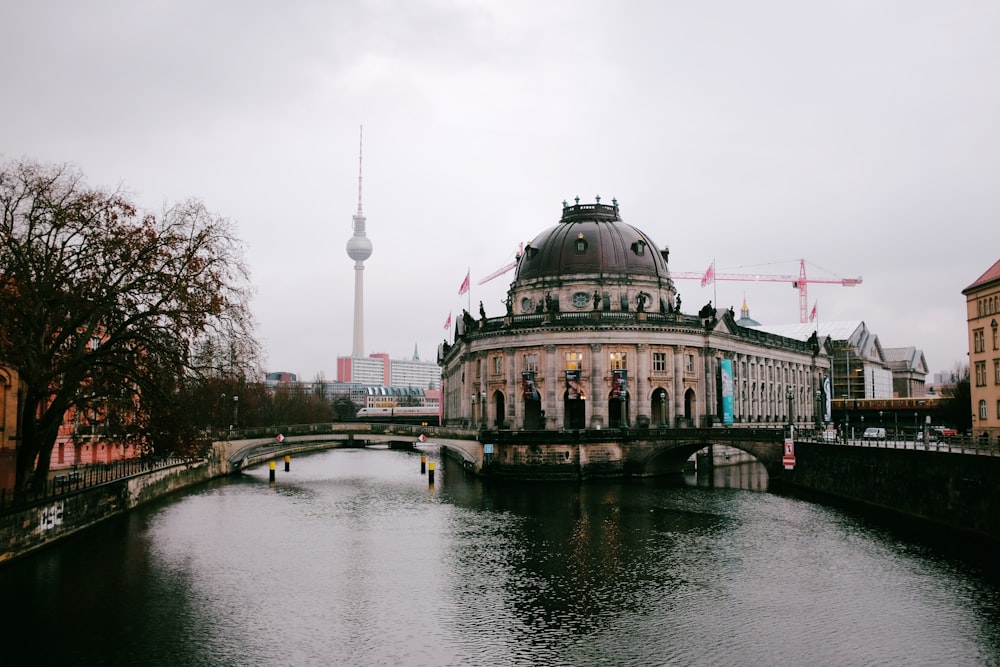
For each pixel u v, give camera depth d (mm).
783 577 50156
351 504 81750
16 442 73750
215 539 62594
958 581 48156
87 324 62438
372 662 36719
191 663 36500
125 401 63688
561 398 110688
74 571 51719
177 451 64688
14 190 54375
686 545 59688
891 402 168500
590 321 109812
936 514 62719
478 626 41531
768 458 96375
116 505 71375
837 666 35875
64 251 57125
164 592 47344
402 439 114000
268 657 37281
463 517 73062
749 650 37844
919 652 37344
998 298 91812
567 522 69875
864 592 46469
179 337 60031
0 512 49969
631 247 123375
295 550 58812
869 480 75312
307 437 118562
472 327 126188
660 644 38719
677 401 114125
